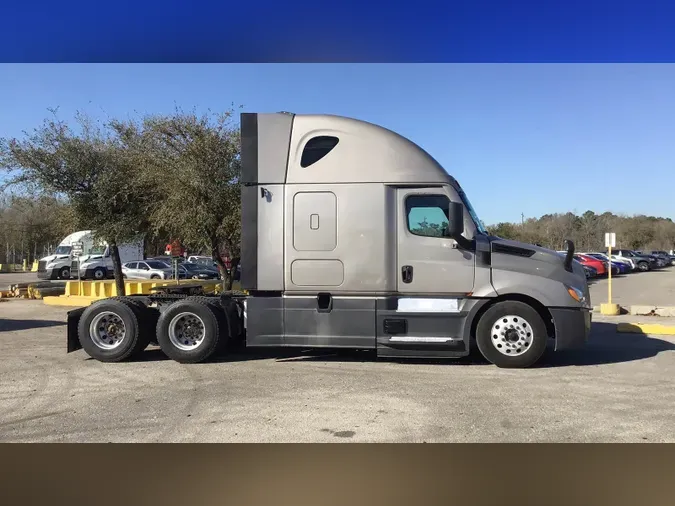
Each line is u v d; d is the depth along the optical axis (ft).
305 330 25.04
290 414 17.89
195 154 48.26
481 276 24.35
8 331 38.04
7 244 189.88
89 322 26.86
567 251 24.39
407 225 24.76
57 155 50.37
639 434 15.88
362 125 25.23
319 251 24.88
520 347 24.39
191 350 26.30
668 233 272.10
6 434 16.24
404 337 24.58
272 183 25.22
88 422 17.29
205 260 123.44
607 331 36.76
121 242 54.95
